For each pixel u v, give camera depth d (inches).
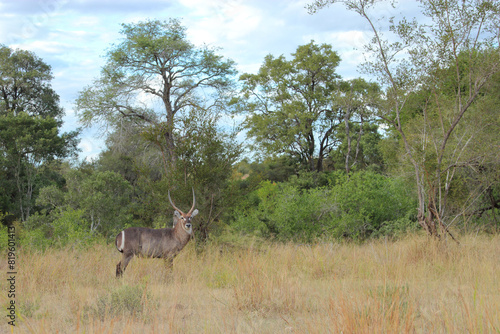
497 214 660.7
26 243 482.3
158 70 1136.8
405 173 637.3
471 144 483.2
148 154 969.5
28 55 1920.5
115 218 845.2
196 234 511.5
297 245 528.4
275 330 205.0
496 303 219.3
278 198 731.4
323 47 1716.3
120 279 320.8
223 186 529.7
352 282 301.0
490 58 429.7
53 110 2020.2
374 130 1706.4
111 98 1109.7
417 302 235.1
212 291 293.4
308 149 1721.2
